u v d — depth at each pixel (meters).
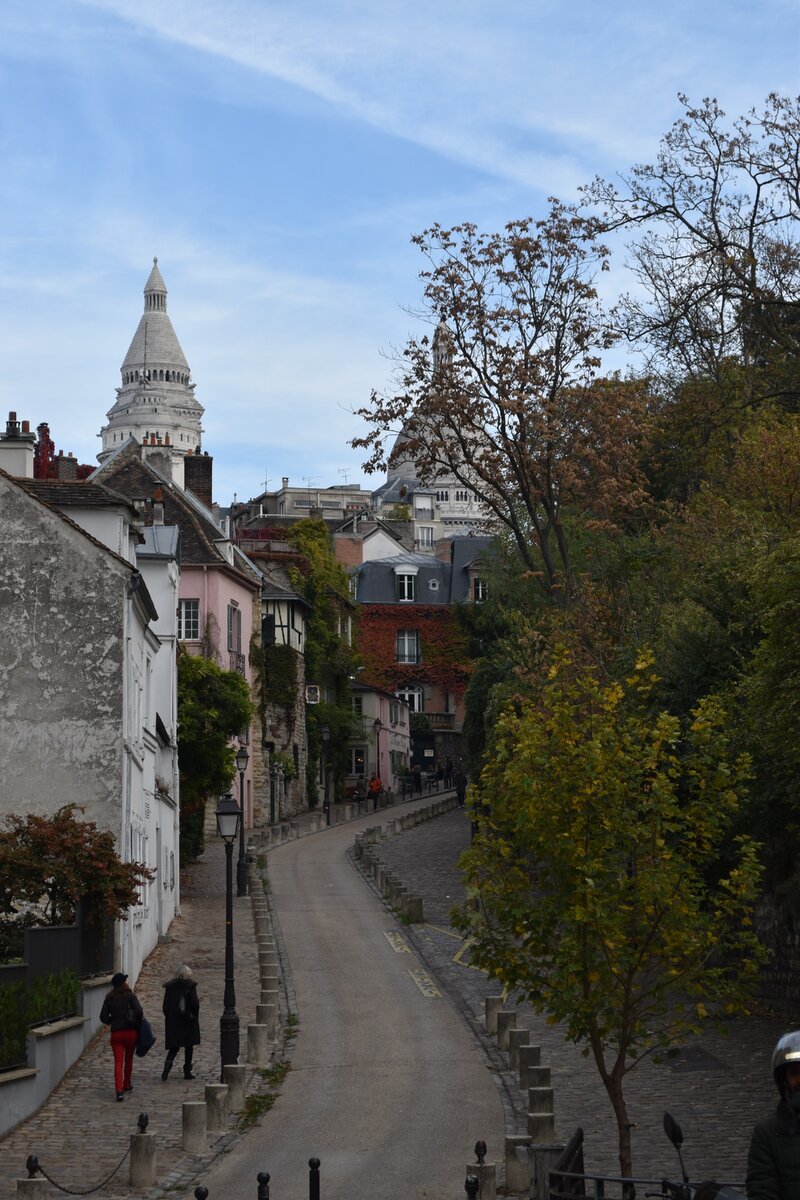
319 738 75.50
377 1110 20.17
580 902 14.38
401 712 93.81
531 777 14.71
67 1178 16.92
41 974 21.66
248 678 65.88
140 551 40.44
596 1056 14.38
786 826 24.06
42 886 24.86
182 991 22.61
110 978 25.91
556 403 39.03
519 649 46.41
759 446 36.44
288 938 36.31
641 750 15.36
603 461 39.22
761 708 21.50
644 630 33.59
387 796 78.94
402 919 38.72
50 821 26.22
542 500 39.97
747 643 27.11
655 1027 24.23
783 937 24.83
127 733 29.09
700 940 14.54
